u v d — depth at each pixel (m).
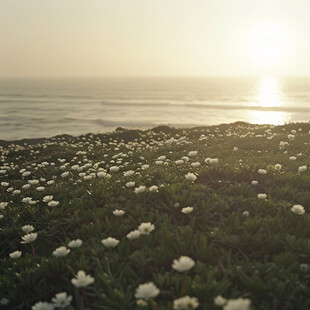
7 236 5.91
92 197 7.16
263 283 3.50
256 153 11.47
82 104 173.75
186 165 9.31
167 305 3.06
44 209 7.07
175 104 164.25
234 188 6.50
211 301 3.16
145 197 6.42
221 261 3.95
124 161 14.42
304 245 4.10
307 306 3.23
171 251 4.29
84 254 4.63
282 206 5.50
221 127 40.38
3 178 14.52
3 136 76.88
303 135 15.47
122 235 5.17
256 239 4.38
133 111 132.62
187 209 5.00
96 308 3.43
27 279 4.10
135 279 3.81
